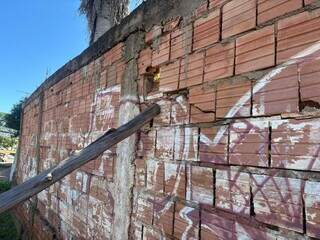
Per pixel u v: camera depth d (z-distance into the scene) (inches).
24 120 431.5
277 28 73.2
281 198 68.5
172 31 109.1
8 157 1117.7
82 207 170.9
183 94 102.0
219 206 83.8
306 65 66.4
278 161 69.7
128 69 135.1
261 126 74.4
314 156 63.2
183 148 98.9
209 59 92.0
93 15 273.0
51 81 264.8
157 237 107.0
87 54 183.0
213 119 88.3
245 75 80.0
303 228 64.0
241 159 78.5
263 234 71.6
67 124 215.6
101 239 145.6
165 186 105.3
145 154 117.9
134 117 117.3
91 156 104.1
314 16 65.9
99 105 164.6
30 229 275.9
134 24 132.3
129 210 123.3
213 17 92.0
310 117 64.7
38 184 95.7
